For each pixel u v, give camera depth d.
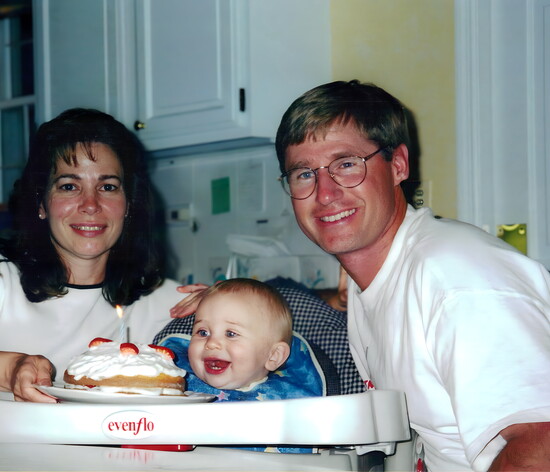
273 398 1.27
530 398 0.81
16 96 3.08
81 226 1.43
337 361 1.30
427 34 1.92
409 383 0.99
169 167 2.47
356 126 1.09
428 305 0.92
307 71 2.05
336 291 1.96
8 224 2.54
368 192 1.08
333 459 0.95
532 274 0.93
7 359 1.13
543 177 1.76
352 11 2.05
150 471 0.79
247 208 2.26
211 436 0.89
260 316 1.32
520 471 0.79
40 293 1.44
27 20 3.05
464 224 1.02
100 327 1.48
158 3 2.18
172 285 1.60
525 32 1.78
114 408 0.91
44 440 0.92
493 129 1.83
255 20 1.97
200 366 1.31
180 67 2.12
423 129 1.91
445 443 0.98
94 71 2.36
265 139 2.04
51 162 1.44
